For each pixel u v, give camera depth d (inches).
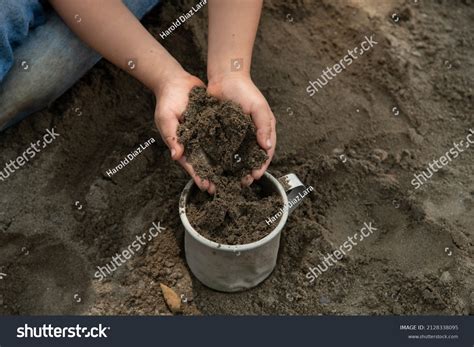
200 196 75.6
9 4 78.4
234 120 71.2
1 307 77.8
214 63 79.7
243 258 72.7
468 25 108.0
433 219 84.4
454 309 78.4
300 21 104.4
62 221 83.8
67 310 77.9
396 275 80.8
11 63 81.7
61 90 89.4
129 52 81.6
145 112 93.5
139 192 86.4
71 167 88.0
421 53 103.4
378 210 86.0
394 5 108.1
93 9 81.2
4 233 82.5
